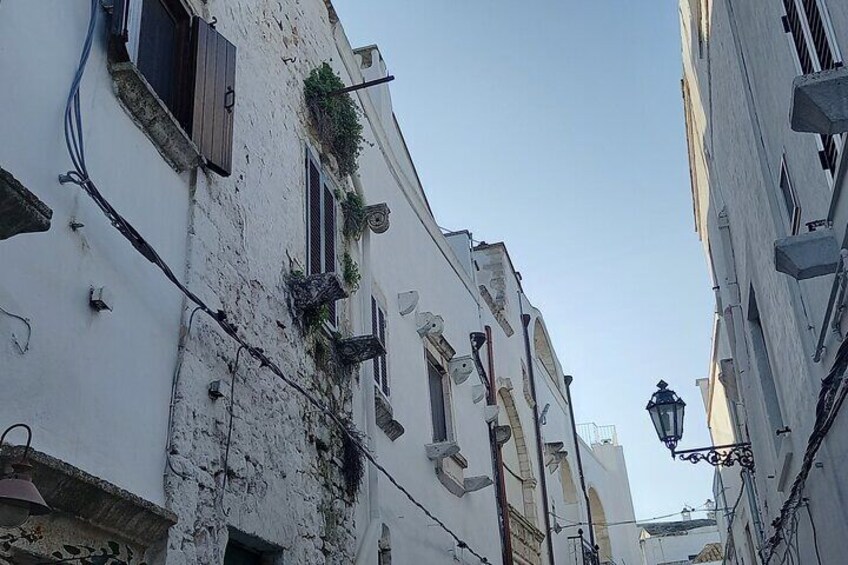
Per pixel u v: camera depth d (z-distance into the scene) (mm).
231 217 7285
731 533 24750
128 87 5648
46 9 4930
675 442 13500
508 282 23109
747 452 15602
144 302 5664
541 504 21734
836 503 7875
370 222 11062
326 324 9188
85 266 5023
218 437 6383
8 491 3643
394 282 12891
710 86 12367
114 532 4926
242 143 7828
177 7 6910
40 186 4695
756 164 9375
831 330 6910
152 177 6043
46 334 4574
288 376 8023
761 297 10922
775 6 7402
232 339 6887
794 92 5234
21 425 3969
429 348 14219
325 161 10289
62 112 4965
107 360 5129
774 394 12008
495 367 19594
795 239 6516
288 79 9430
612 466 38750
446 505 13398
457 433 14711
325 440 8750
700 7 11828
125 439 5207
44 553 4328
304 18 10328
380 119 13672
